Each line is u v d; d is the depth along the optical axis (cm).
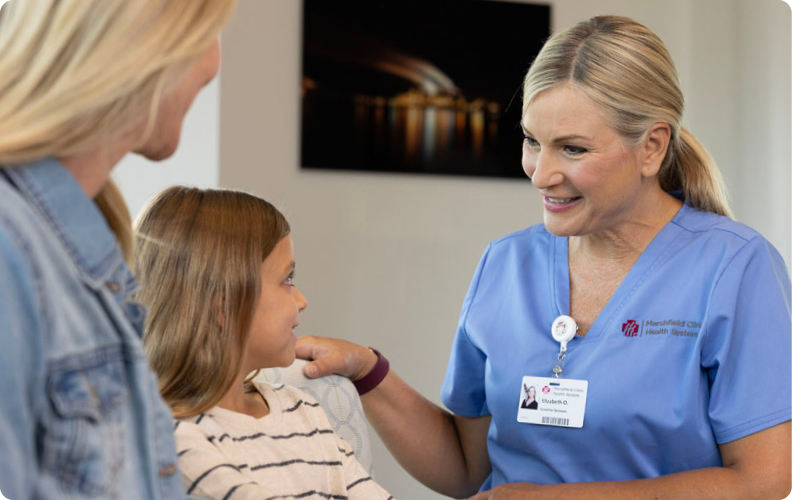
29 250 67
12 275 65
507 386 169
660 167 168
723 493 145
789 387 149
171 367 135
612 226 162
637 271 164
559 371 164
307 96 331
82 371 72
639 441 156
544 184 152
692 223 166
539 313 173
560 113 147
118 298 81
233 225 142
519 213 360
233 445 134
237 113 322
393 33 343
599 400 158
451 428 194
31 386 66
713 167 171
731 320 152
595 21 156
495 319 179
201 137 321
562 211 155
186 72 79
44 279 68
